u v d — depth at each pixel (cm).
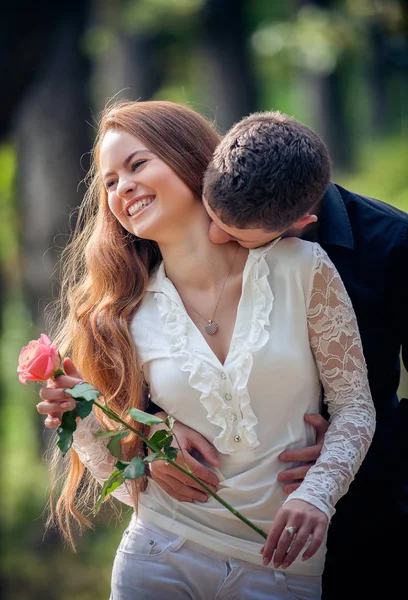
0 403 1475
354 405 343
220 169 324
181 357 339
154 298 356
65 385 324
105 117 362
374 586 379
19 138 1172
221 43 1688
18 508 1125
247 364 334
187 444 339
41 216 1117
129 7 1403
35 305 1131
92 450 358
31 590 960
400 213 388
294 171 318
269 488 339
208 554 340
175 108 359
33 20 950
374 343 376
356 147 2534
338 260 378
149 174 344
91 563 994
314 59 1423
